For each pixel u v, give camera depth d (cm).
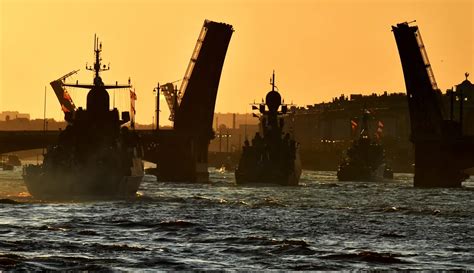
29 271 14262
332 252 16488
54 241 17038
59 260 15012
